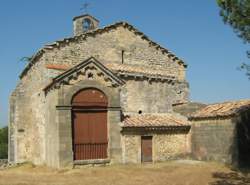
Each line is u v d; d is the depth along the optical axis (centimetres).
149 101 3189
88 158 2450
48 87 2567
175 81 3384
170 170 2295
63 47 2922
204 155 2658
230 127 2444
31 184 1886
